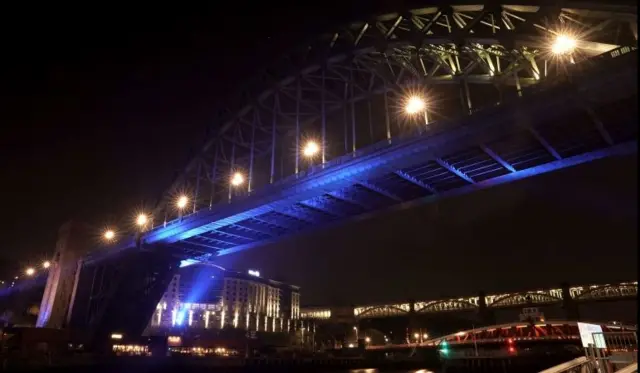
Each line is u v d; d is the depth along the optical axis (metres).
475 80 43.12
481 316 159.12
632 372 11.02
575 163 43.75
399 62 51.81
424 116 48.28
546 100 36.78
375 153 46.34
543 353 88.44
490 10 43.00
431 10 50.19
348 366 101.44
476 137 40.66
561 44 37.22
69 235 93.62
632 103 35.06
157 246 74.19
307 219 61.12
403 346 115.56
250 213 58.78
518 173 46.38
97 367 66.62
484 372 89.44
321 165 51.56
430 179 49.62
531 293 151.88
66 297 88.81
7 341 71.50
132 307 78.25
